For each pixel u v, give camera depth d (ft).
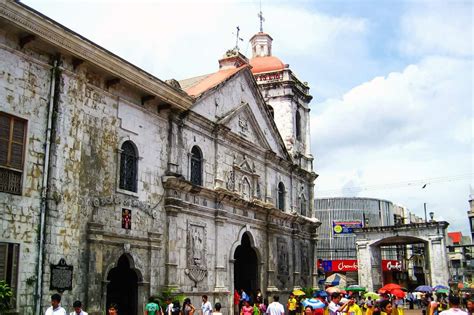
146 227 76.54
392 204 261.24
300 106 140.05
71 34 63.31
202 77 116.78
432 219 180.45
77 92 65.77
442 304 76.64
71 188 63.05
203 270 87.92
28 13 57.77
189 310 70.38
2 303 52.42
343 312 59.21
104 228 68.39
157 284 76.95
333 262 219.20
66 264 61.05
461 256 251.19
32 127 59.57
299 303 90.07
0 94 56.49
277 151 122.11
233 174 101.30
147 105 80.33
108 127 71.67
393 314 66.74
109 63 69.62
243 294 96.48
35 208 58.44
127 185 74.59
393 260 222.69
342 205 243.81
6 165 56.08
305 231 133.18
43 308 57.36
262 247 109.40
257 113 114.52
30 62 60.44
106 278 67.56
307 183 138.62
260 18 152.05
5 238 54.75
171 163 83.56
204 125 93.50
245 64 115.55
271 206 111.65
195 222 87.45
